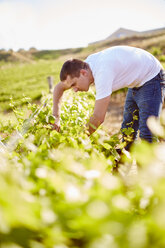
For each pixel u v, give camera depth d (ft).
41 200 2.12
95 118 6.86
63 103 8.95
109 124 17.92
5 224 1.74
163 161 2.00
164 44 72.38
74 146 4.99
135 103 8.98
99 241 1.72
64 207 1.99
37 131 6.75
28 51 191.62
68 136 5.52
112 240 1.72
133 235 1.61
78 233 1.97
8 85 62.69
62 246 1.97
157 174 1.99
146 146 2.09
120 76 7.31
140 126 7.82
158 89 7.75
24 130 6.76
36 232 2.04
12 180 2.31
